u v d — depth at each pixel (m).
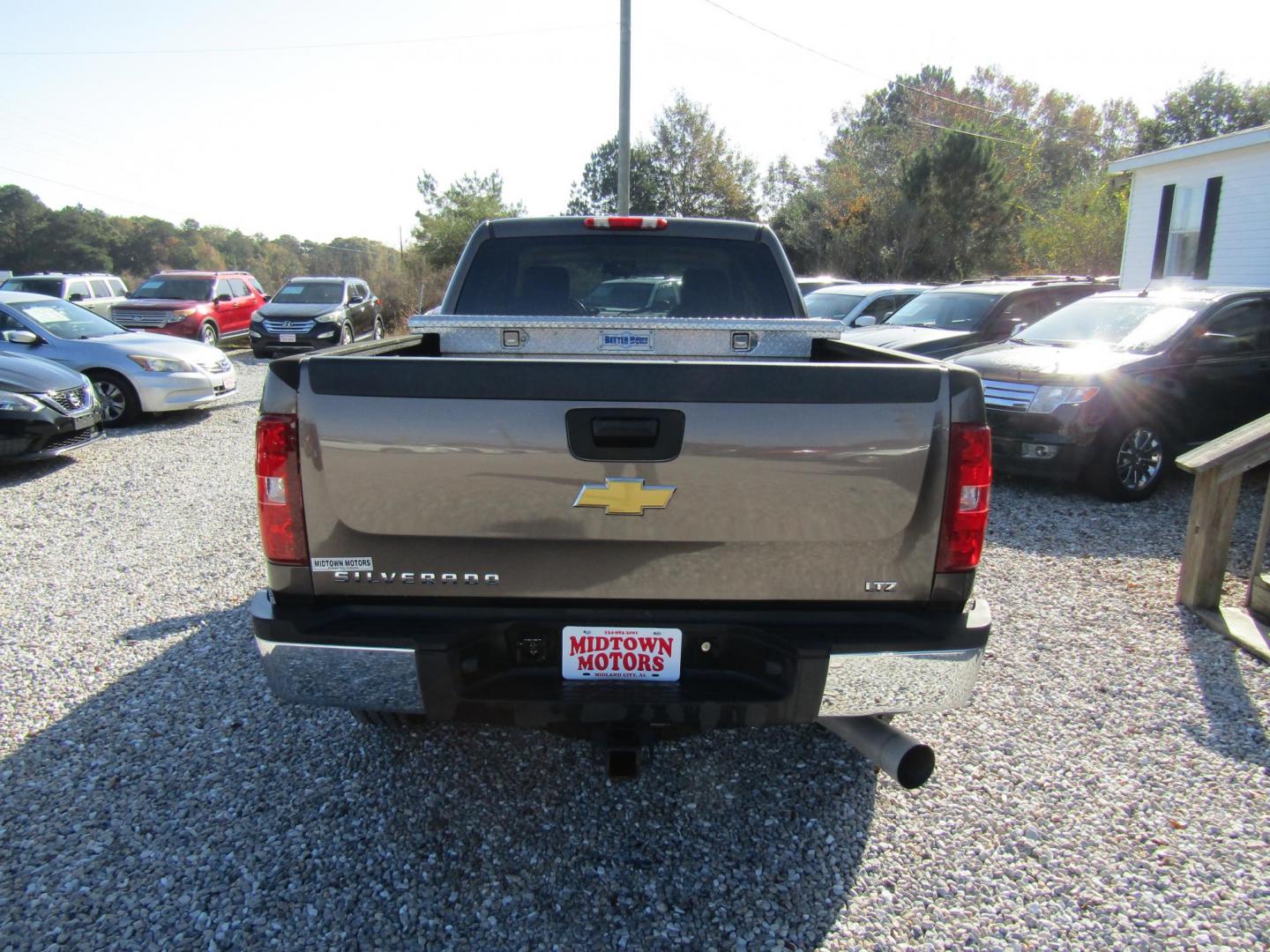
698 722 2.47
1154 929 2.48
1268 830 2.92
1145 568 5.53
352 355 2.51
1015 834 2.90
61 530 6.34
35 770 3.21
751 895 2.61
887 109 53.59
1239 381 7.65
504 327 3.85
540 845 2.83
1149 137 45.88
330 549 2.42
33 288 19.73
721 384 2.30
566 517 2.36
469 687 2.49
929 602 2.49
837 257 35.44
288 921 2.48
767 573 2.43
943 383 2.37
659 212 41.25
